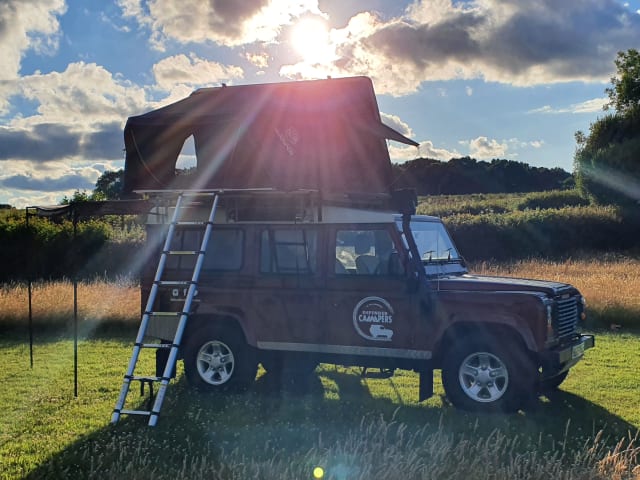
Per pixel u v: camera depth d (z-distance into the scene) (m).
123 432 6.61
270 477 5.28
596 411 7.21
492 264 21.91
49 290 15.78
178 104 8.97
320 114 8.48
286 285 7.71
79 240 23.08
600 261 23.66
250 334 7.81
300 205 7.86
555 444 6.10
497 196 52.31
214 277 8.02
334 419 6.99
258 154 7.98
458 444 5.84
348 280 7.45
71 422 7.06
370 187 9.60
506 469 5.33
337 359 7.55
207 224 7.82
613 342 11.31
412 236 7.35
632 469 5.38
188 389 8.23
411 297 7.18
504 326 6.93
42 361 10.54
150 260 8.47
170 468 5.53
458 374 7.04
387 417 7.02
